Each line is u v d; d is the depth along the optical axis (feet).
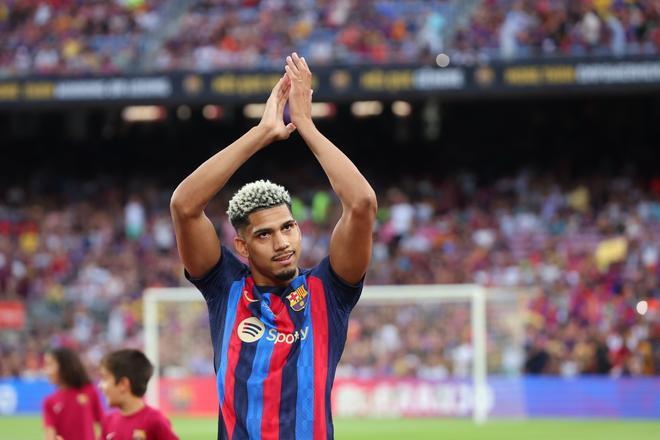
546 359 127.95
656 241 151.43
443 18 161.68
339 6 164.66
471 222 162.71
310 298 26.14
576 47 152.35
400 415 123.03
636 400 124.47
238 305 26.22
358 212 25.43
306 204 173.06
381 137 182.29
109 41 165.48
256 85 148.56
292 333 25.77
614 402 124.88
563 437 105.40
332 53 157.07
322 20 162.81
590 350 128.06
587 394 125.39
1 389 134.31
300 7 165.78
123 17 167.94
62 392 53.21
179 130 185.37
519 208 165.07
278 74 148.25
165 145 185.47
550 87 144.87
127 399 41.98
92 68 157.38
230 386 25.45
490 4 161.07
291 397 25.26
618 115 175.52
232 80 148.97
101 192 178.09
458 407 122.21
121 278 155.02
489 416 124.06
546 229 159.43
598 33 152.35
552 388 125.70
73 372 53.01
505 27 153.79
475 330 120.88
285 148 181.27
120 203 175.73
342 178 25.63
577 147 176.86
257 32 162.20
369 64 147.33
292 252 26.00
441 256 155.84
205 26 164.25
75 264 159.12
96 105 150.82
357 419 123.54
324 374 25.58
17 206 175.01
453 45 156.04
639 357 127.65
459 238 159.53
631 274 144.97
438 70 146.41
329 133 183.21
